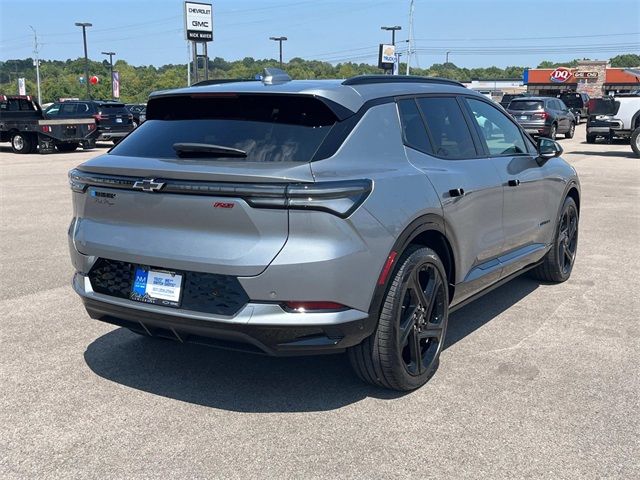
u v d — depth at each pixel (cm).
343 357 451
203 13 3953
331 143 353
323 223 327
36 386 402
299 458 320
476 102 502
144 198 355
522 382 407
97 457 322
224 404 379
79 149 2609
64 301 577
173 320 350
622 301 577
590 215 1005
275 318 330
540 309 555
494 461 317
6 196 1230
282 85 379
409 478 303
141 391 396
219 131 371
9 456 322
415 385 393
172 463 316
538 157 564
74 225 399
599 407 373
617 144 2519
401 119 409
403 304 377
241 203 329
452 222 416
